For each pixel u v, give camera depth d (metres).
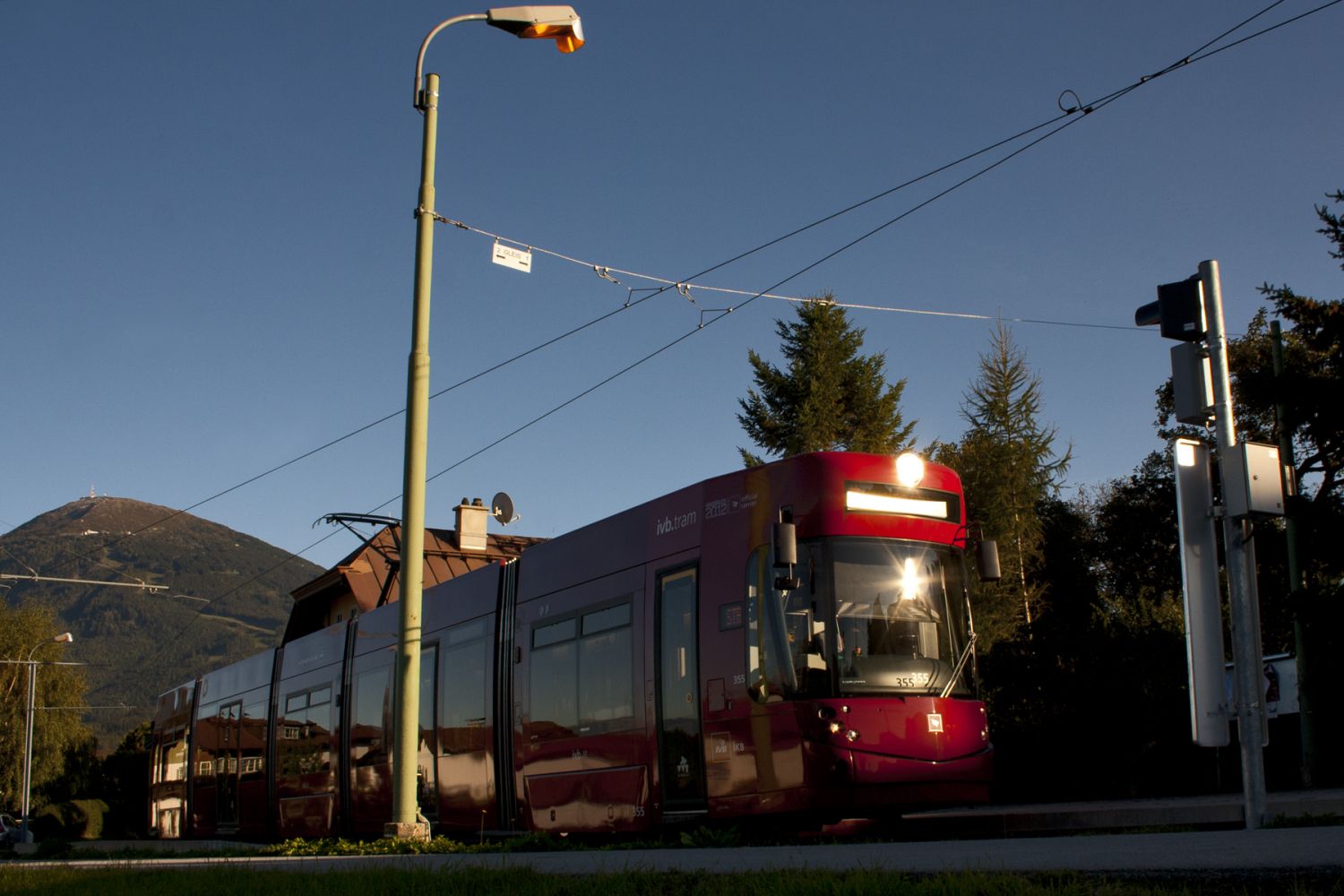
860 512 12.56
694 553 13.48
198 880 9.16
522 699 16.16
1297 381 17.61
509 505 31.58
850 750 11.66
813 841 11.51
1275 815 9.50
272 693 25.28
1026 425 41.19
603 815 14.25
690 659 13.22
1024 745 18.53
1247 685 7.66
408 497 13.95
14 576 36.00
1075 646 18.39
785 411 39.22
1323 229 19.44
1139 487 38.69
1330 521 17.17
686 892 5.63
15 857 22.53
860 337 40.00
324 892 7.33
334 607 44.66
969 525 13.51
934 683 12.36
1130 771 18.02
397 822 13.36
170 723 32.59
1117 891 4.01
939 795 12.04
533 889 6.29
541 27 14.58
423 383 14.14
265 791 24.77
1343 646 16.00
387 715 19.81
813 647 12.01
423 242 14.41
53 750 61.88
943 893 4.36
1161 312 8.20
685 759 13.10
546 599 16.05
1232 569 7.79
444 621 18.45
